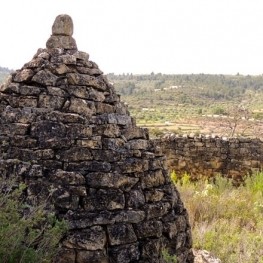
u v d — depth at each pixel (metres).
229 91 103.88
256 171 14.08
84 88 4.57
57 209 4.12
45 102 4.46
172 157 14.05
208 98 98.75
